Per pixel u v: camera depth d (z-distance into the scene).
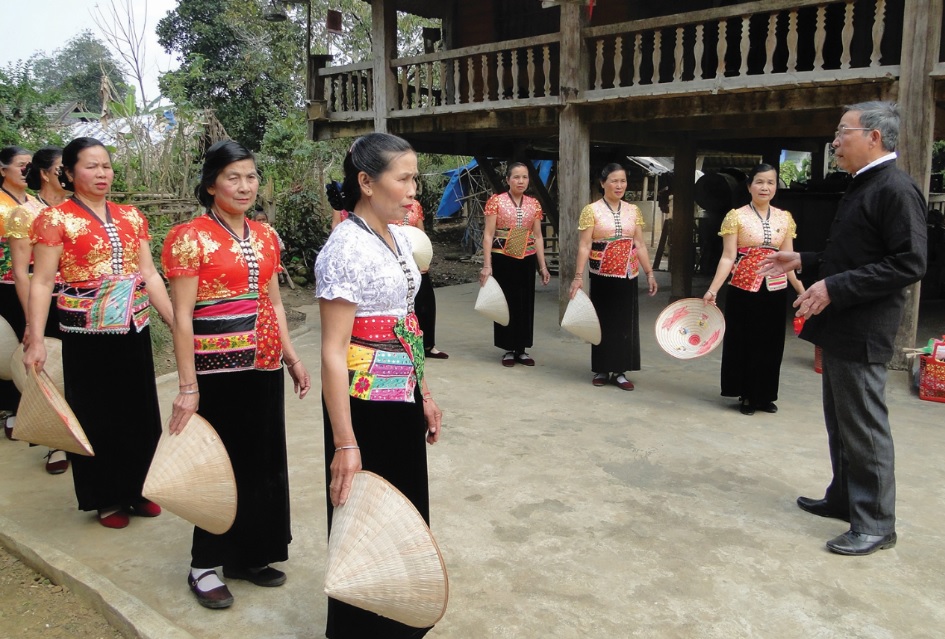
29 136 9.55
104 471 3.12
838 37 7.59
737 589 2.67
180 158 9.44
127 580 2.76
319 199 12.16
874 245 2.77
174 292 2.38
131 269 3.13
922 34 5.04
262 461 2.60
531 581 2.72
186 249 2.35
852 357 2.83
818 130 8.05
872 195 2.75
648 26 6.23
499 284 5.84
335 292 1.85
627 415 4.70
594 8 8.72
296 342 6.86
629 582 2.72
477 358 6.30
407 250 2.06
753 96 5.96
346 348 1.91
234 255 2.45
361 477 1.86
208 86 20.62
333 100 9.82
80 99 28.72
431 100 7.87
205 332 2.46
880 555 2.91
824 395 3.19
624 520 3.22
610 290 5.16
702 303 4.54
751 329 4.57
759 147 11.27
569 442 4.20
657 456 3.98
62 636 2.46
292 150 12.93
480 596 2.62
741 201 10.01
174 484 2.29
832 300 2.76
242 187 2.43
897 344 5.53
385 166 1.87
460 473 3.75
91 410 3.07
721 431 4.39
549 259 13.12
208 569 2.61
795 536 3.08
